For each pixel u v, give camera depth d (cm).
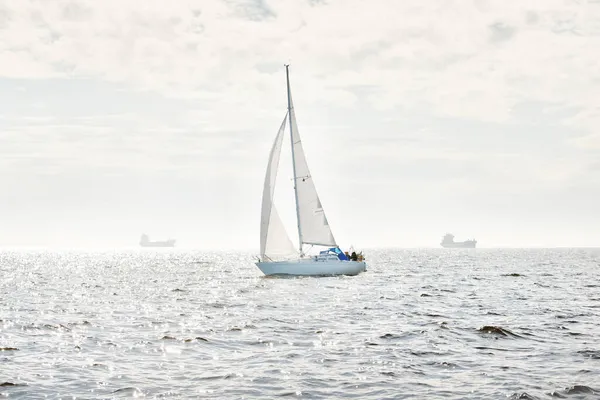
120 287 5775
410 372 1842
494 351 2172
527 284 5856
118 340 2462
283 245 5534
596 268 9869
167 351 2211
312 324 2930
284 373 1838
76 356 2114
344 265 5669
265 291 4903
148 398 1559
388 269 9288
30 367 1920
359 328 2773
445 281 6291
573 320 3023
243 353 2169
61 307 3834
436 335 2531
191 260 16112
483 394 1577
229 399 1551
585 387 1625
